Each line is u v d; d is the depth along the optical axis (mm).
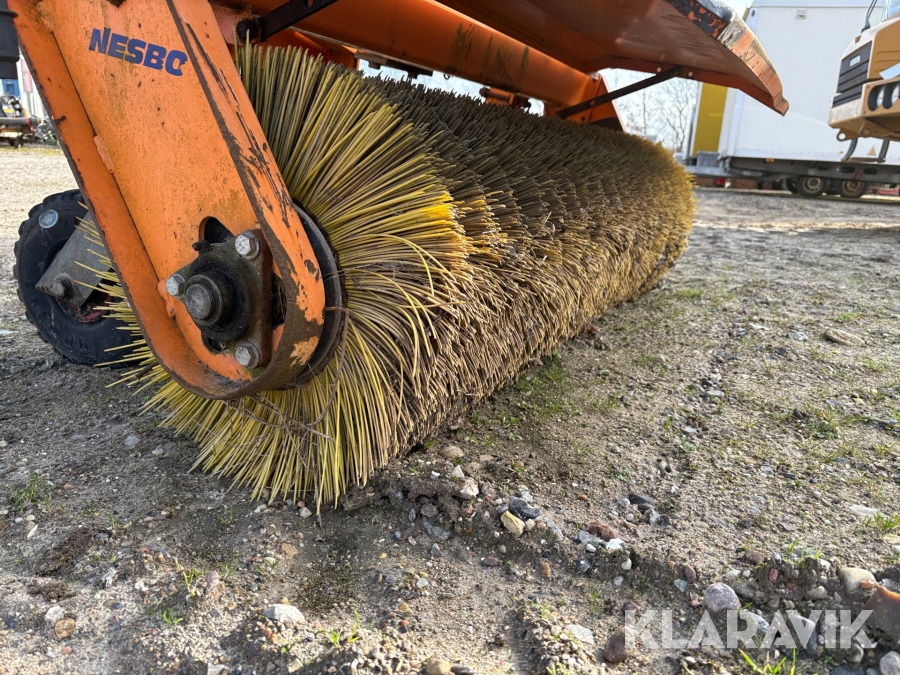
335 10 2453
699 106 14617
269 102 1783
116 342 2566
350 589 1644
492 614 1574
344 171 1691
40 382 2672
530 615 1548
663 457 2289
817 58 11984
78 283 2422
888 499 2012
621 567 1705
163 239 1715
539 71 3754
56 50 1692
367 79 1938
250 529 1808
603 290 3162
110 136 1699
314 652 1416
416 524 1870
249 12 1994
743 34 1961
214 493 1964
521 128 2666
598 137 3455
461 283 1804
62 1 1653
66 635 1444
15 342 3098
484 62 3330
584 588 1665
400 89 2125
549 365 3111
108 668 1374
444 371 1913
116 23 1581
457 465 2111
